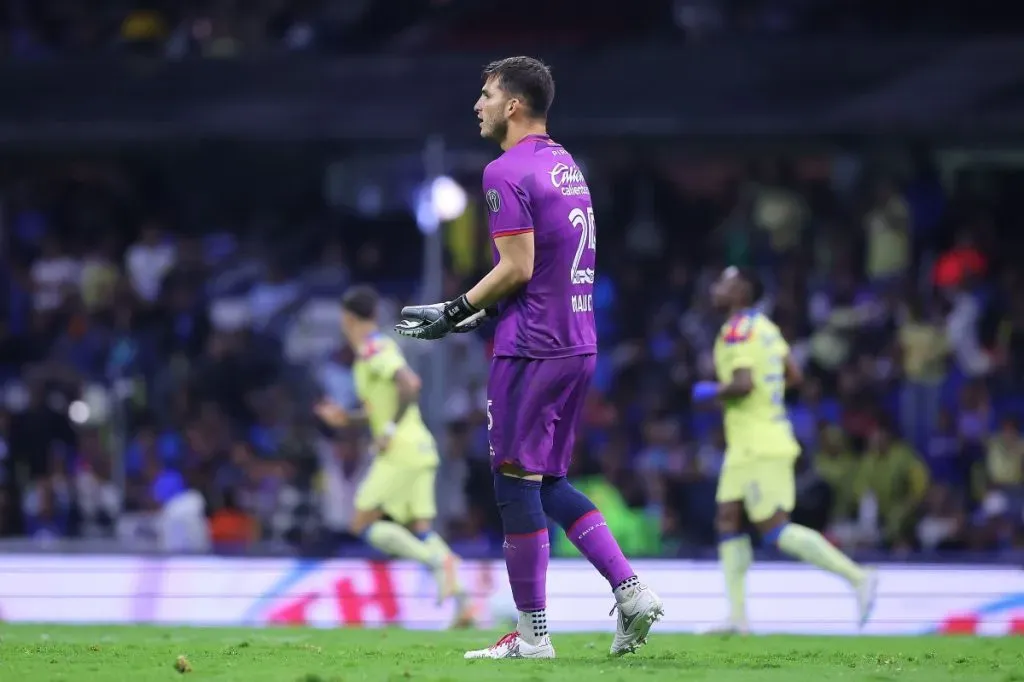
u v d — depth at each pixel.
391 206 60.09
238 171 60.75
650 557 35.62
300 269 59.09
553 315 18.92
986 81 48.28
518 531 19.23
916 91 48.47
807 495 45.50
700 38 49.25
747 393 30.72
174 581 34.88
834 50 48.78
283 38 54.50
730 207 59.22
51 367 51.88
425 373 45.56
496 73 19.69
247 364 52.28
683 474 46.25
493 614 34.19
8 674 16.67
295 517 46.75
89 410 50.44
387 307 53.16
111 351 53.25
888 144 54.22
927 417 50.44
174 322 54.91
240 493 47.00
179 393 51.38
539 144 19.31
